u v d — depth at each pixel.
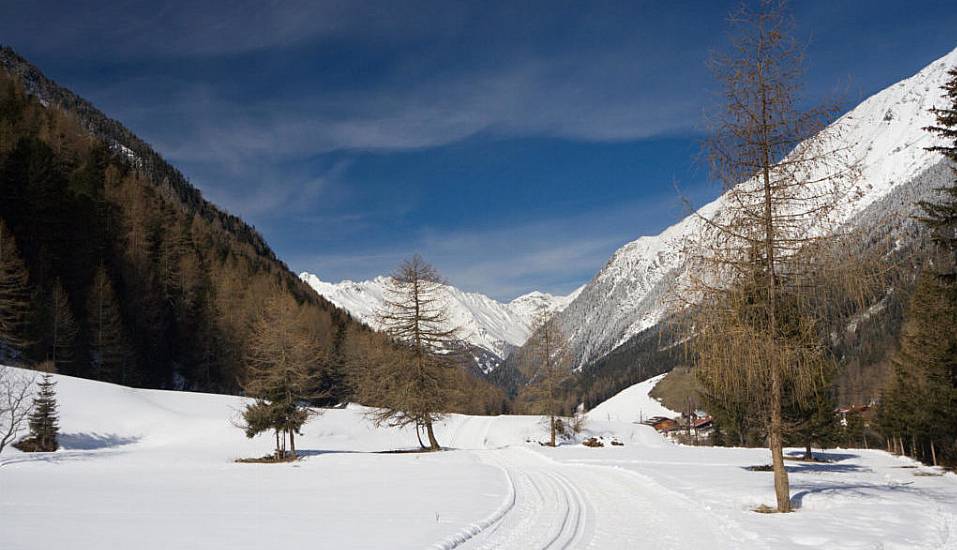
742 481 21.94
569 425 70.56
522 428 69.56
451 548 10.86
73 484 25.45
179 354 90.50
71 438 47.22
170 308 94.12
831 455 41.19
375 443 60.25
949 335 27.36
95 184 99.56
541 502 17.39
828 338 14.72
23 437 44.69
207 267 115.69
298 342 42.47
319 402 81.12
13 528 12.51
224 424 56.69
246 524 13.23
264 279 129.75
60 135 117.44
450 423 72.50
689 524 13.62
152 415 55.75
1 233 62.25
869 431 65.44
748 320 14.77
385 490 20.89
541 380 57.66
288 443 54.22
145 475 30.53
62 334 66.06
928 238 17.95
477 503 16.81
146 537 11.48
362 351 82.56
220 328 91.75
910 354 33.84
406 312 44.25
